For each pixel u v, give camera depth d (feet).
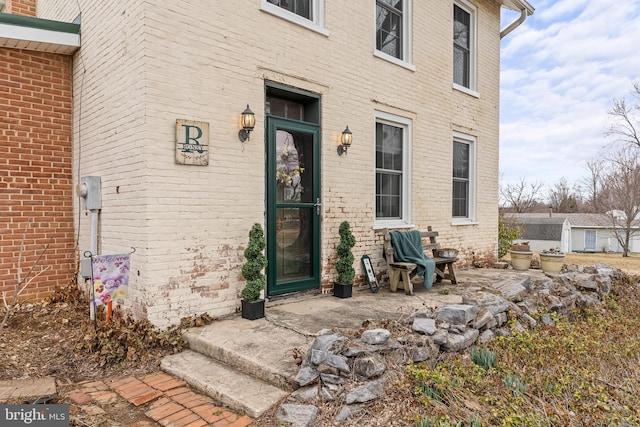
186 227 14.46
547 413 9.98
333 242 19.98
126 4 14.39
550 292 20.79
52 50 18.08
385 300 18.29
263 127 16.81
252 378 11.12
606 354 14.90
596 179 113.29
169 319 13.99
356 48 21.01
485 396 10.53
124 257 13.56
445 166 27.50
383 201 23.77
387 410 9.46
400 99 23.76
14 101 17.35
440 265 23.34
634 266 50.49
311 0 19.57
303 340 12.77
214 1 15.25
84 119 17.74
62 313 16.48
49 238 18.33
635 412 10.32
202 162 14.80
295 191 18.74
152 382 11.41
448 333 12.89
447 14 27.48
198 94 14.79
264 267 15.61
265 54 16.89
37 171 17.98
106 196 16.02
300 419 8.98
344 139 19.90
